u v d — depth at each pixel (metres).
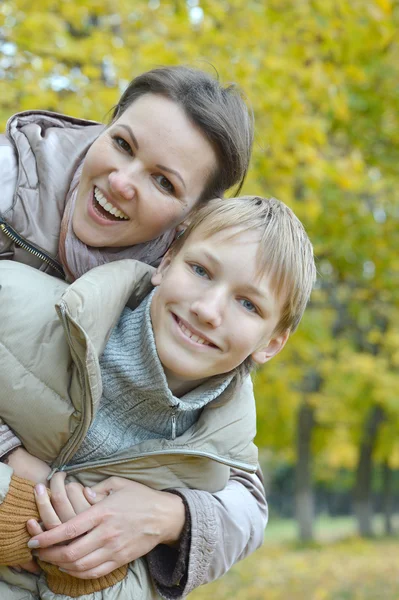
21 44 4.29
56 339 1.72
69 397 1.71
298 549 16.23
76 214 1.86
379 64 7.63
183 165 1.80
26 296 1.74
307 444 17.19
